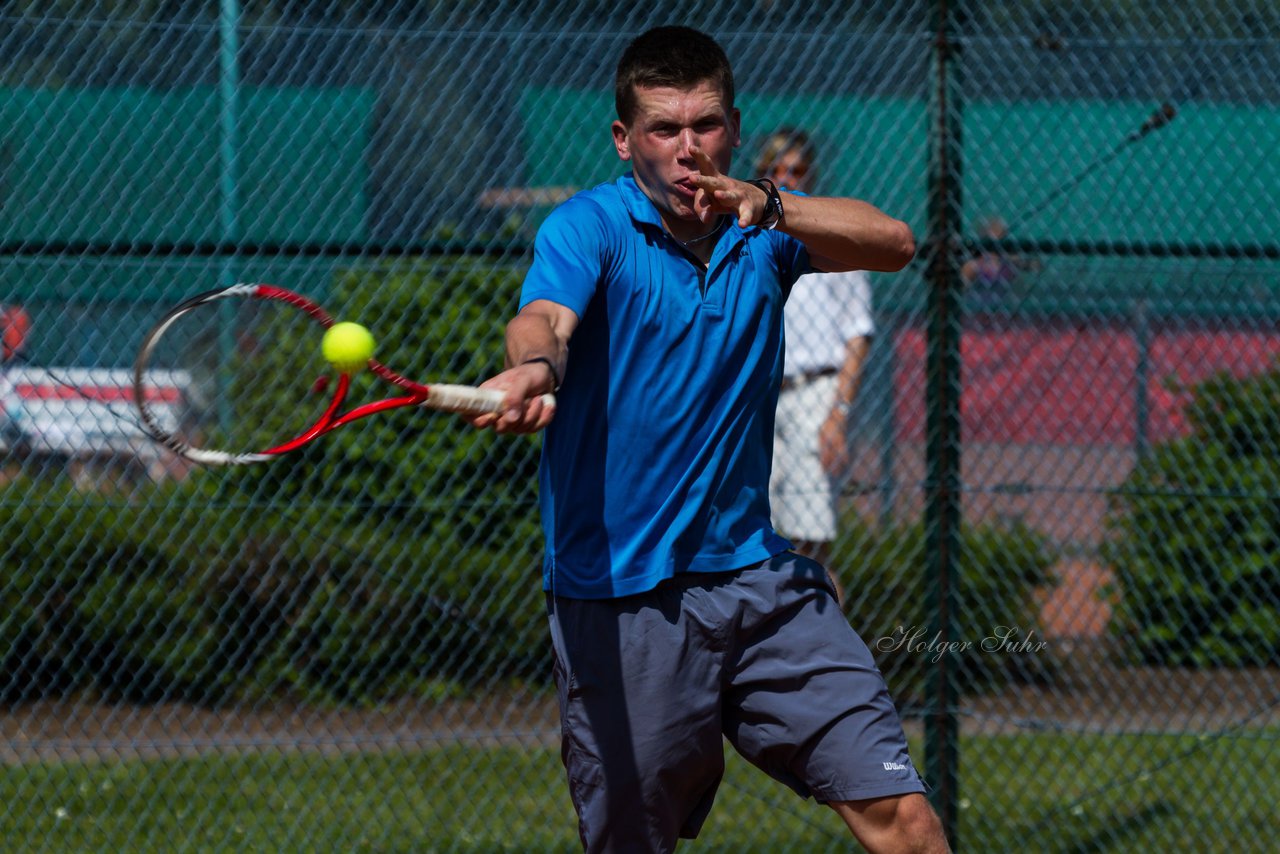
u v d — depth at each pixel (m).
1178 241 18.36
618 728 10.34
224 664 19.61
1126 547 21.16
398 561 18.67
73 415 17.95
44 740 18.11
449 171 18.00
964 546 20.33
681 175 10.15
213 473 19.38
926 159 16.69
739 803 18.48
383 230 18.12
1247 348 21.27
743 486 10.48
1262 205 19.03
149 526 19.08
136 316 18.61
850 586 19.06
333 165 18.80
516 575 19.27
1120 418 21.64
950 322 16.38
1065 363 21.02
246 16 17.62
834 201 10.43
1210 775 19.06
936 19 16.66
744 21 17.78
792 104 17.88
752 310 10.45
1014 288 19.56
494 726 19.27
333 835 16.95
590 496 10.26
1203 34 18.11
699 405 10.25
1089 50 17.95
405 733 17.69
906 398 19.91
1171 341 21.62
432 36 16.59
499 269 16.92
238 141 18.77
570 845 16.84
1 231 17.36
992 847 17.12
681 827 10.95
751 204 9.60
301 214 18.22
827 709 10.28
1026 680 21.34
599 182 18.27
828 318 17.70
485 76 17.89
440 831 17.11
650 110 10.15
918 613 18.77
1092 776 19.05
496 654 19.30
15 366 17.59
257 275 17.34
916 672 18.75
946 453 16.34
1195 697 20.92
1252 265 18.38
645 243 10.26
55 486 17.92
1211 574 20.86
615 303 10.15
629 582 10.18
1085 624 21.78
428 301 18.81
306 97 18.70
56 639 19.47
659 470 10.20
